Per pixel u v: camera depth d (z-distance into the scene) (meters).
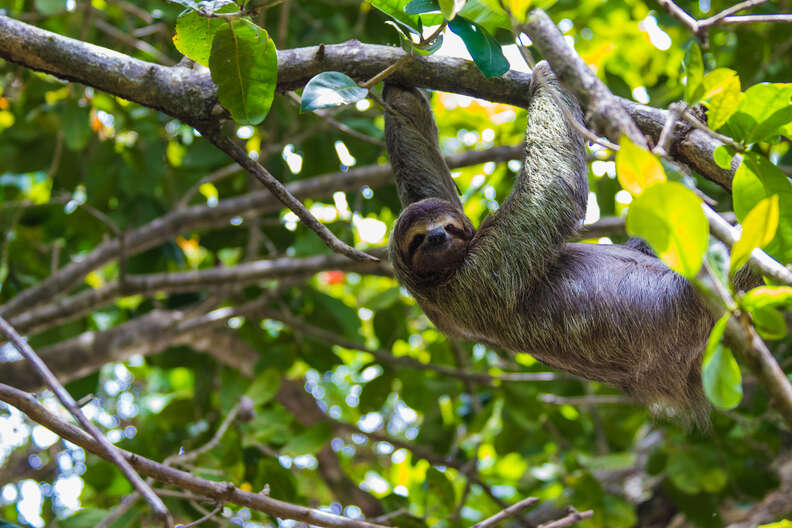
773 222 3.63
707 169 5.62
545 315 6.80
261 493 5.86
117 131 11.33
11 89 10.72
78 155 11.43
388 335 11.09
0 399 4.97
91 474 9.04
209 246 12.02
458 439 12.77
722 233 3.83
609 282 6.75
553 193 6.44
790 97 4.58
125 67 5.98
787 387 3.57
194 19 5.07
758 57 9.57
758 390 10.30
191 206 11.70
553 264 6.91
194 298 12.07
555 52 4.00
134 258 11.56
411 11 5.18
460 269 7.03
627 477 12.39
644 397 6.87
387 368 10.78
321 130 10.95
